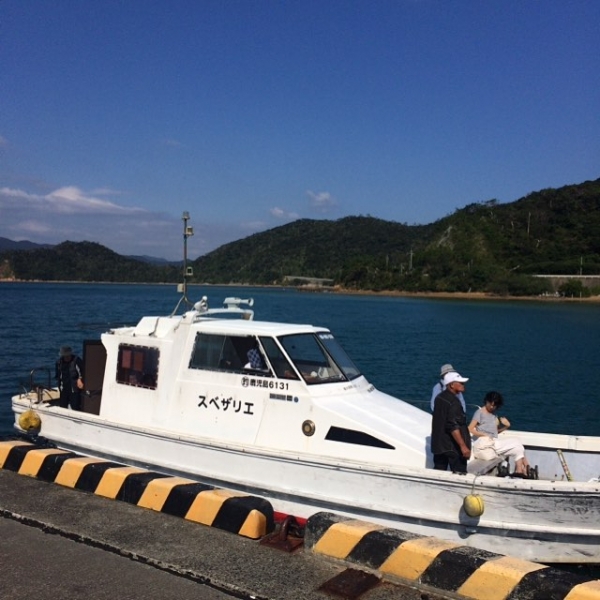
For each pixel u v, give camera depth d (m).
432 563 5.11
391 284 183.88
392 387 25.23
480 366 33.50
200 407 8.52
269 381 8.08
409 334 53.97
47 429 9.93
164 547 5.86
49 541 6.01
